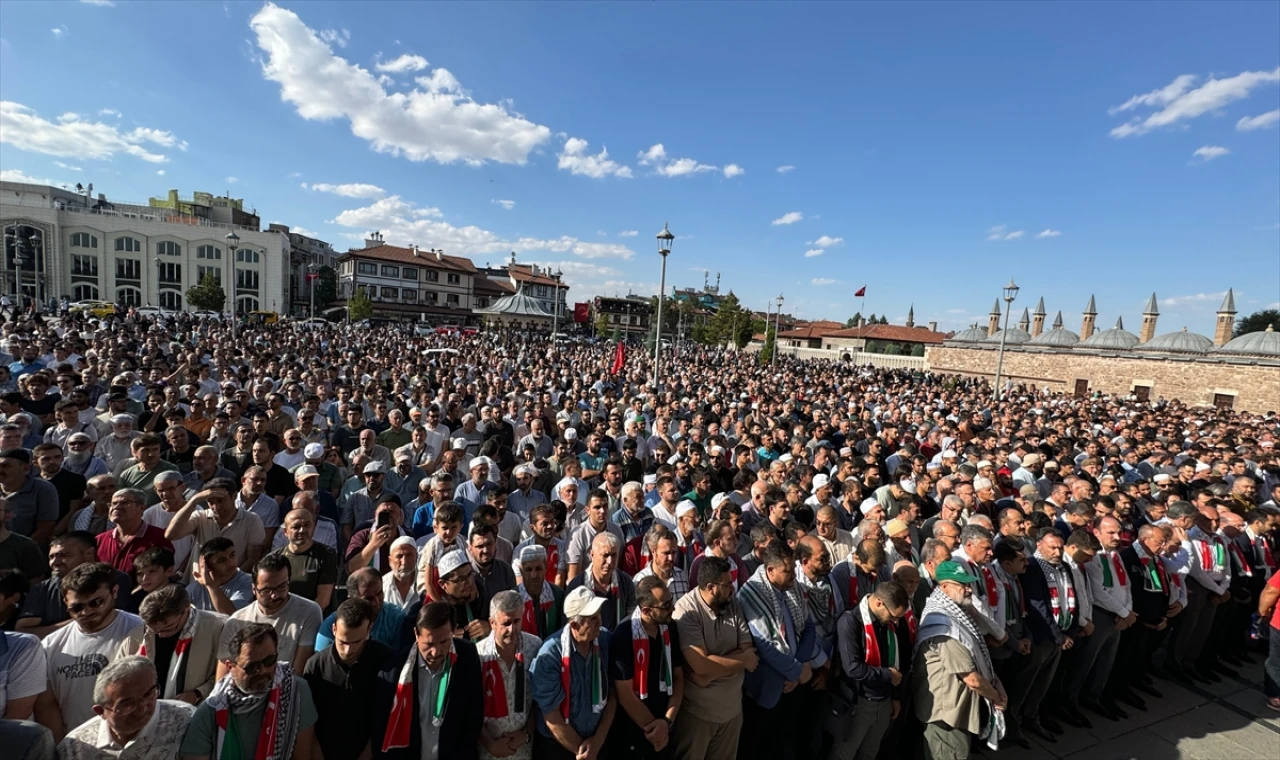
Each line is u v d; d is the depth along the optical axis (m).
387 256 68.06
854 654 3.97
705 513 6.44
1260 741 4.95
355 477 6.39
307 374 13.13
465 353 25.55
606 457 8.43
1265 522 6.64
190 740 2.70
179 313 41.94
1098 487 7.66
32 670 2.98
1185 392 30.62
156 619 3.10
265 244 67.50
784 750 4.23
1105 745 4.80
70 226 59.28
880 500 6.79
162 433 7.48
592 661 3.44
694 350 53.94
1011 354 39.56
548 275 88.31
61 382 8.16
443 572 3.65
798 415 14.51
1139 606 5.41
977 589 4.38
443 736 3.04
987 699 3.83
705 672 3.51
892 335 61.03
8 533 3.98
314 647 3.56
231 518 4.84
